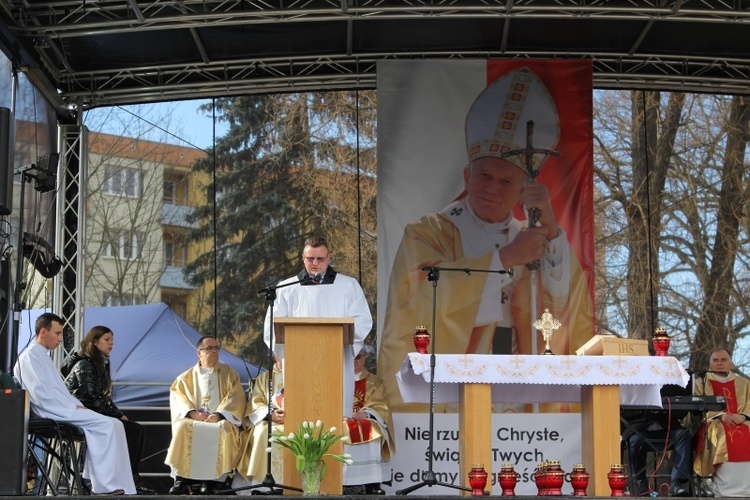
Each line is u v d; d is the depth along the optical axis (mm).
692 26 10328
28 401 6676
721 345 15117
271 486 6730
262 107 14938
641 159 15492
